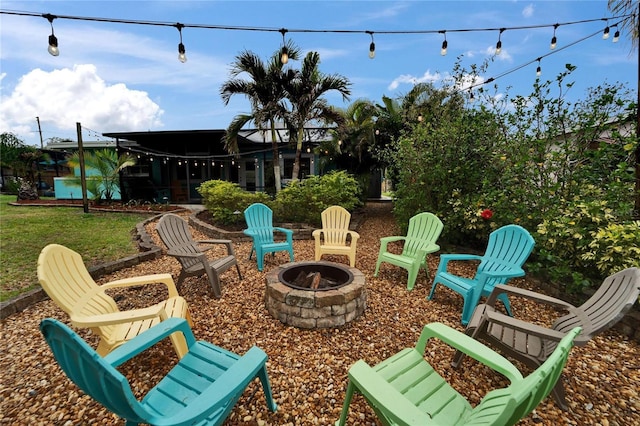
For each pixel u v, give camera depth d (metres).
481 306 2.26
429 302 3.10
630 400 1.76
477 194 4.39
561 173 3.52
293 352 2.23
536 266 3.14
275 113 8.16
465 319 2.63
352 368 1.39
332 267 3.17
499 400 1.28
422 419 1.09
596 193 3.12
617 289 1.77
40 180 15.13
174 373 1.59
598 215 2.78
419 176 4.83
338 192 6.49
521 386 1.00
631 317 2.37
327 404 1.75
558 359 1.03
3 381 1.93
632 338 2.36
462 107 5.42
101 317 1.75
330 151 9.63
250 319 2.68
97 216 8.36
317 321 2.52
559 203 3.34
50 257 1.93
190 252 3.41
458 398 1.48
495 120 4.30
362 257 4.75
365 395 1.30
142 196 11.87
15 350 2.26
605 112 3.21
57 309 2.92
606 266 2.61
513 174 3.84
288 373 2.00
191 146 12.05
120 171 11.04
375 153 8.81
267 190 11.17
